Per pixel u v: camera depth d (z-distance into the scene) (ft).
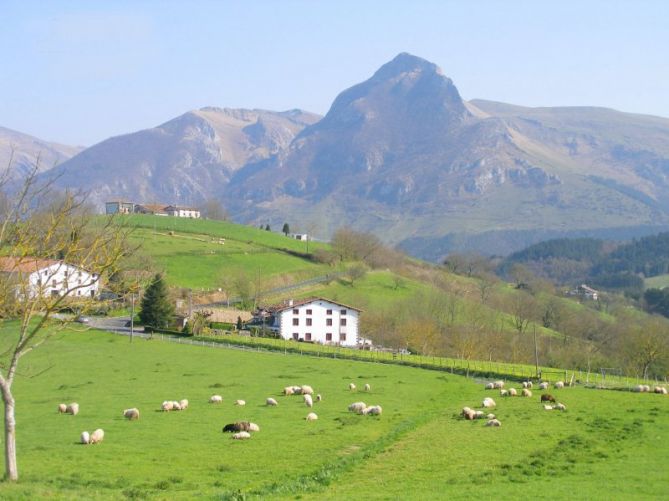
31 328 381.81
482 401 249.96
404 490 124.57
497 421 192.65
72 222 146.00
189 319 528.22
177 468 145.89
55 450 161.27
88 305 141.90
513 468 141.38
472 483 129.59
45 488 119.85
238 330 540.93
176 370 329.93
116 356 376.89
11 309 134.21
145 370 328.29
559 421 198.29
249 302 647.97
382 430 187.93
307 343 488.44
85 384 281.54
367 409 215.92
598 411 218.38
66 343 413.18
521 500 113.80
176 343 438.40
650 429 184.14
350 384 278.26
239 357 388.37
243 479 137.39
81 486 127.75
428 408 232.32
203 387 274.36
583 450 157.89
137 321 532.32
